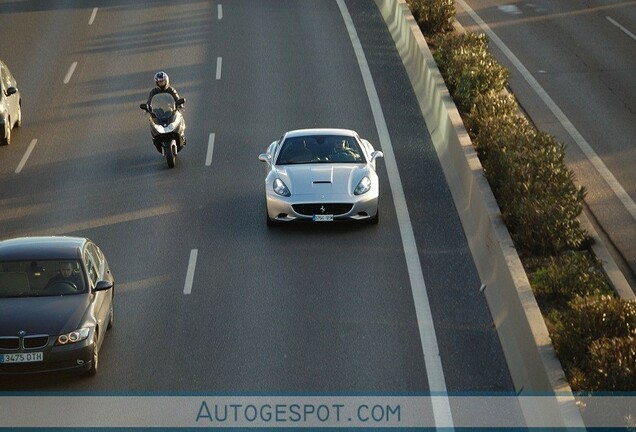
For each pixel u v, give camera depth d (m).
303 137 35.53
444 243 31.77
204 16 62.94
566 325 22.64
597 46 55.50
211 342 25.44
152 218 35.16
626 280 28.20
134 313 27.42
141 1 66.94
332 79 51.03
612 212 33.28
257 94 49.31
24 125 46.75
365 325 26.16
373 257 30.88
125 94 50.25
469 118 40.28
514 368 23.12
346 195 32.97
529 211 28.73
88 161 41.88
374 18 61.16
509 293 25.20
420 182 37.38
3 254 25.47
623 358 20.25
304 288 28.73
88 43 58.47
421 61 48.38
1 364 22.75
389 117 45.22
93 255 26.61
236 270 30.23
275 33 59.03
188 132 44.72
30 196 38.16
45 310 23.59
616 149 39.59
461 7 65.19
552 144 34.44
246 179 38.91
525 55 53.78
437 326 25.95
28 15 64.62
